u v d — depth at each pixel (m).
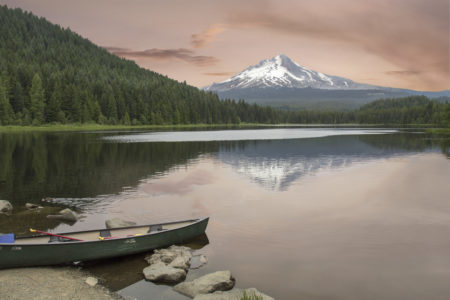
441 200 23.92
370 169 37.44
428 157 47.94
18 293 10.80
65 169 35.56
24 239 13.61
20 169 35.16
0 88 118.50
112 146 60.00
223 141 75.38
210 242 15.99
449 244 15.84
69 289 11.31
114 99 157.00
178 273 12.20
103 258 13.69
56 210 20.83
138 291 11.41
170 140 76.69
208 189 27.17
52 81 147.12
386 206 22.36
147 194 25.30
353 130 147.50
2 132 99.62
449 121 128.38
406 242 16.08
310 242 16.06
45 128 124.38
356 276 12.79
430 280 12.49
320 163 41.75
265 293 11.55
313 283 12.27
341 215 20.36
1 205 20.41
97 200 23.42
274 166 39.38
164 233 14.77
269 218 19.70
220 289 11.48
